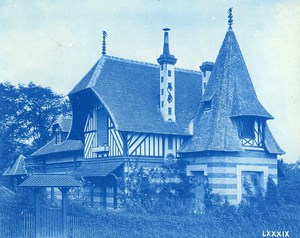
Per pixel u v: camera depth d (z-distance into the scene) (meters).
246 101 20.83
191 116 22.45
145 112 21.12
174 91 22.14
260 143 20.66
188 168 20.84
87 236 14.39
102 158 21.27
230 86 21.34
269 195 20.16
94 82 20.97
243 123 20.55
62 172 27.00
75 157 25.52
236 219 17.72
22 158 32.06
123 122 19.78
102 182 21.17
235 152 19.66
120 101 20.78
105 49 22.75
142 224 15.46
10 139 38.84
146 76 23.11
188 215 17.98
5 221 14.28
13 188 28.56
